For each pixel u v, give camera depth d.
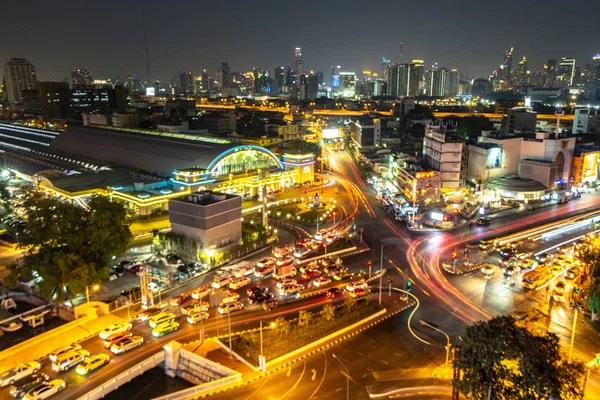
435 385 64.50
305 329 78.00
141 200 139.88
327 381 66.00
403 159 183.00
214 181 157.38
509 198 165.75
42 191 160.00
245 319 84.38
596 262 88.75
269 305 88.56
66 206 96.94
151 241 125.00
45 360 71.31
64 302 88.56
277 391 63.75
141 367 69.62
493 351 50.78
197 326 81.75
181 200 116.12
